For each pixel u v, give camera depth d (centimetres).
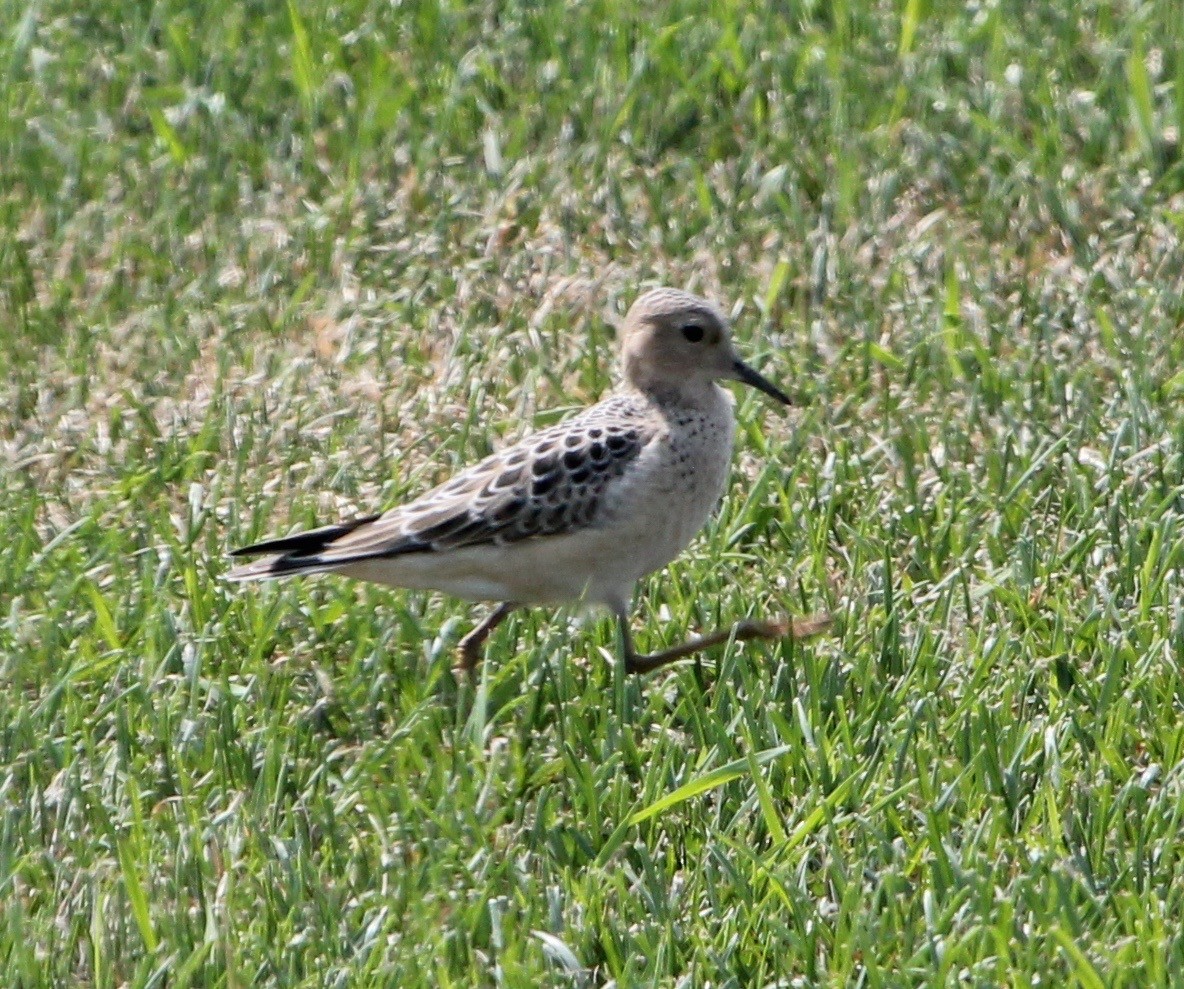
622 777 1000
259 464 1354
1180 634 1104
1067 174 1630
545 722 1095
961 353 1422
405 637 1156
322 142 1769
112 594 1211
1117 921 894
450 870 963
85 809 1016
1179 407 1352
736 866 946
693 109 1745
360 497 1300
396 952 903
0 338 1520
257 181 1723
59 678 1117
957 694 1074
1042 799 970
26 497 1321
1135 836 955
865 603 1170
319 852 988
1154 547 1159
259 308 1530
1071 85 1764
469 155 1725
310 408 1396
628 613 1172
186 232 1639
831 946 902
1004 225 1583
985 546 1222
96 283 1594
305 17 1936
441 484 1234
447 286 1544
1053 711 1040
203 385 1454
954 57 1814
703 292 1517
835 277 1523
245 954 907
